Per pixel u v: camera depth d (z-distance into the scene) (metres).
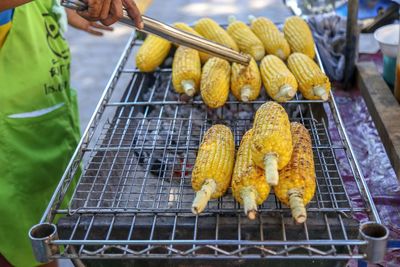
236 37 0.97
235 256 0.49
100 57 2.18
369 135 0.89
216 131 0.66
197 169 0.58
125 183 0.64
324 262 0.57
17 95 0.85
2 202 0.85
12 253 0.89
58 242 0.50
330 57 1.05
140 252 0.50
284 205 0.57
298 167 0.56
